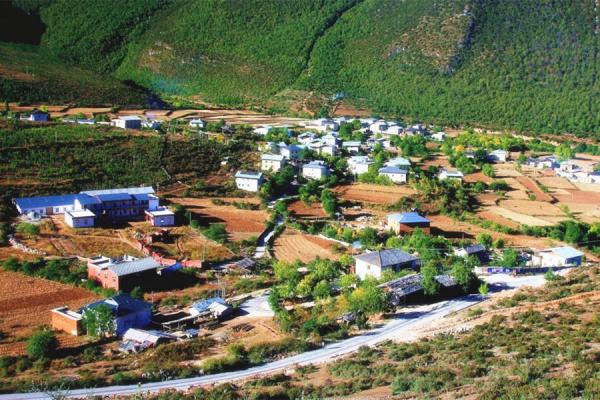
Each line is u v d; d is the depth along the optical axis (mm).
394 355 90625
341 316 111562
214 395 79812
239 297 126125
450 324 105812
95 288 123188
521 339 87875
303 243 158750
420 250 147500
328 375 86625
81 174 191875
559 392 65562
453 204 193375
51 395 76938
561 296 114125
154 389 85438
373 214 183875
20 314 112562
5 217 161125
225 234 161125
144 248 145500
